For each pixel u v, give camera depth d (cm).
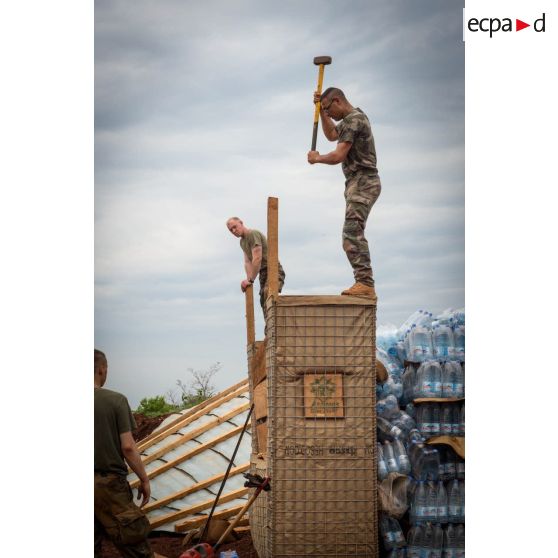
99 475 711
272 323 709
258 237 899
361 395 711
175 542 853
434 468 723
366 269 741
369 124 754
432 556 716
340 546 701
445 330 755
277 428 706
